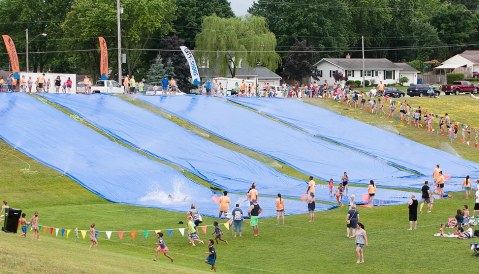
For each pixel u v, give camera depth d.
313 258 26.84
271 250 28.39
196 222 30.36
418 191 45.75
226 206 34.53
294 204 39.66
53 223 31.75
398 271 24.42
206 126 57.72
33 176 41.38
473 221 32.72
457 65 123.88
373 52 142.00
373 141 60.97
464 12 135.62
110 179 42.62
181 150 50.47
